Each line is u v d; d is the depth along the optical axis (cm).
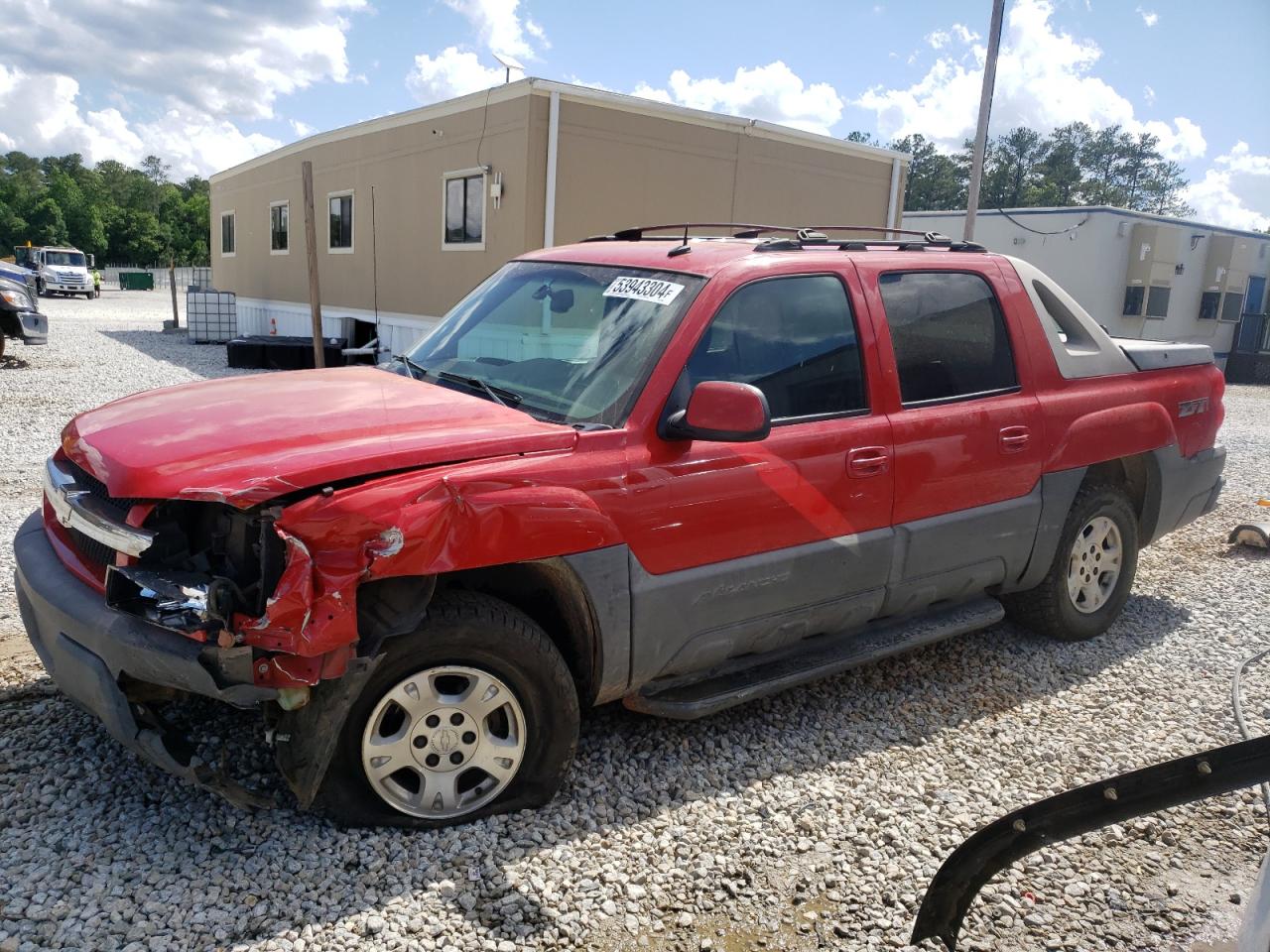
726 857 312
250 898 273
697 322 348
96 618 284
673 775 358
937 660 485
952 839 330
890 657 485
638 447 326
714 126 1412
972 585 444
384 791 301
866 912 290
